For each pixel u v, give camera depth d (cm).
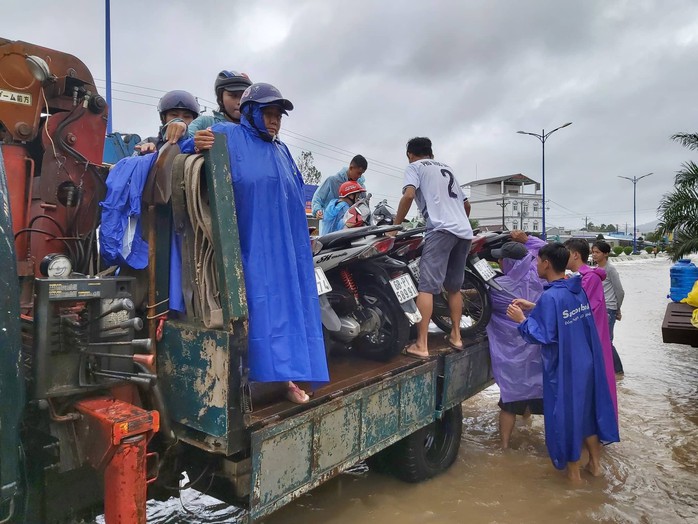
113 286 220
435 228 433
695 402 633
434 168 454
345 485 415
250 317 260
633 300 1700
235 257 241
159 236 264
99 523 315
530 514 380
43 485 219
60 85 277
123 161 264
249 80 378
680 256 1100
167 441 247
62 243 270
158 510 368
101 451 205
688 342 624
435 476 433
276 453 256
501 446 506
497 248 523
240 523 265
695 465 466
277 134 294
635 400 641
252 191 267
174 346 256
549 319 422
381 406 341
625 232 11656
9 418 178
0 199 190
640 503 400
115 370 222
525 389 481
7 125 259
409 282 405
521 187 7719
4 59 258
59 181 268
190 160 246
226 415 234
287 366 262
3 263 182
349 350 441
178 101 378
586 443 444
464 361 451
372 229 410
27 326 241
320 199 685
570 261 516
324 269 399
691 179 1100
